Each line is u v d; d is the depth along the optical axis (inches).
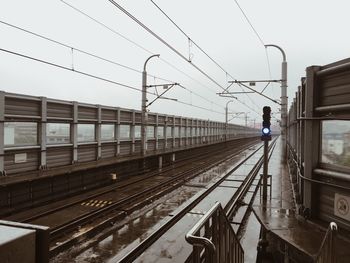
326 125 272.5
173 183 776.9
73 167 660.1
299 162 366.3
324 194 274.5
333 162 263.1
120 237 393.4
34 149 591.8
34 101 588.1
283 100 884.0
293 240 240.8
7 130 537.6
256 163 1205.1
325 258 165.0
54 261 322.7
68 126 703.1
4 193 474.0
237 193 680.4
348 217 244.2
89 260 324.8
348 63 233.5
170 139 1402.6
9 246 34.0
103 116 844.0
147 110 1002.1
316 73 274.5
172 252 341.7
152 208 538.9
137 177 857.5
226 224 183.8
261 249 314.5
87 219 448.5
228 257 189.2
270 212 328.5
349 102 240.1
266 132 410.3
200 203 581.0
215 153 1771.7
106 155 869.2
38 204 536.4
